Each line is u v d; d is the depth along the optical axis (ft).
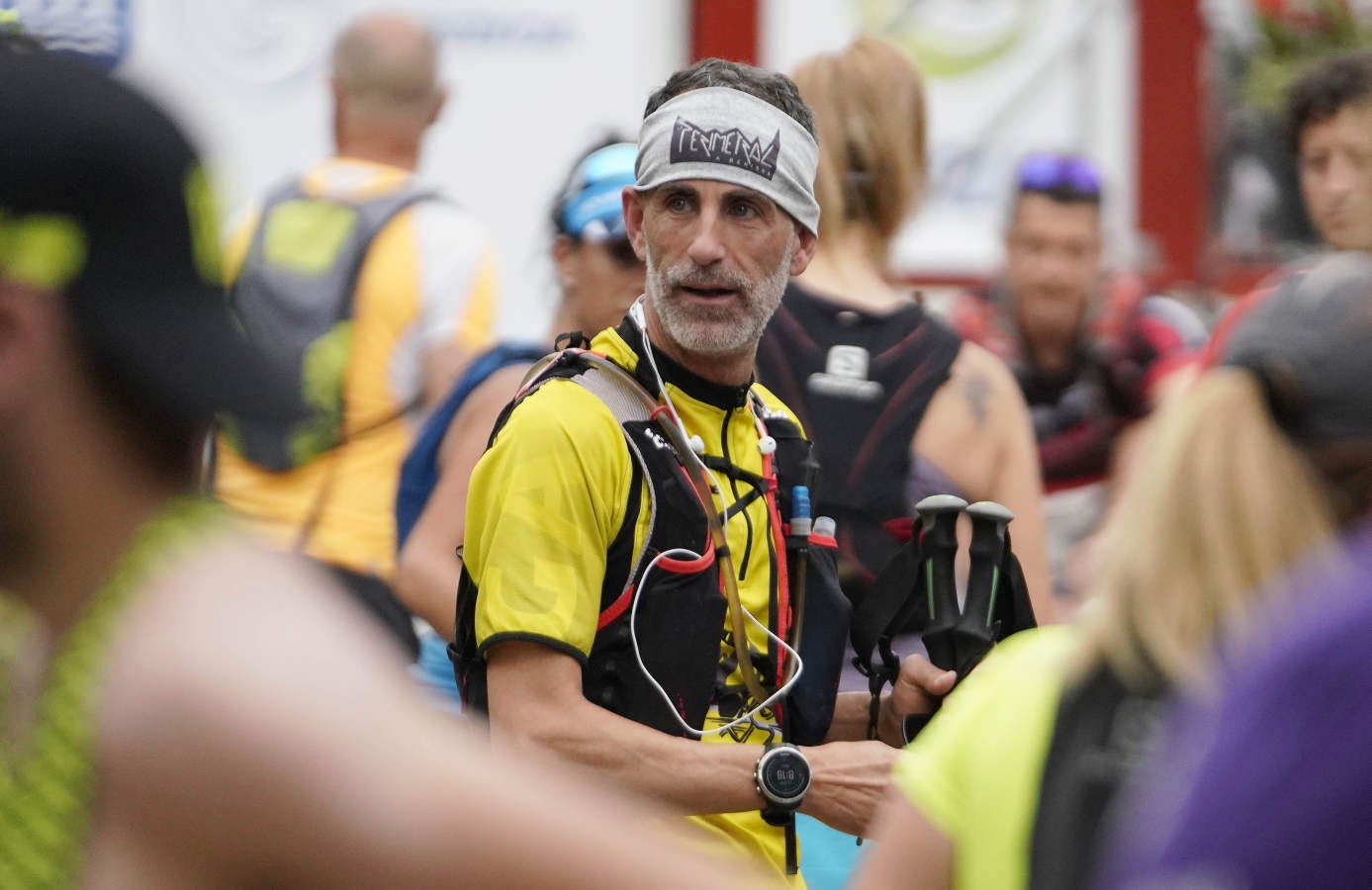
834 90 37.01
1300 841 13.38
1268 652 14.34
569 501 28.07
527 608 27.78
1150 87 70.33
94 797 12.29
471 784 11.33
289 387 13.44
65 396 12.78
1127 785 16.66
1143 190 70.79
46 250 12.60
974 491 37.29
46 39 14.29
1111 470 48.93
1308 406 17.22
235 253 43.80
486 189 67.62
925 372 36.65
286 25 66.85
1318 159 38.17
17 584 13.01
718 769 28.45
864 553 35.78
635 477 28.63
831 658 30.55
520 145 67.56
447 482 38.01
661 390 29.37
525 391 29.50
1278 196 74.69
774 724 30.07
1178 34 70.13
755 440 30.83
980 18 69.51
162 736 11.43
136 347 12.78
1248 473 17.31
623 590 28.63
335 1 66.90
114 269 12.76
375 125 45.16
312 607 12.15
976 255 70.13
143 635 11.89
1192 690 16.71
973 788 18.02
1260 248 75.36
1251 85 71.05
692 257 29.35
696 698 28.99
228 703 11.38
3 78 12.73
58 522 12.87
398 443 42.04
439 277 43.32
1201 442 17.57
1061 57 70.13
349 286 42.78
